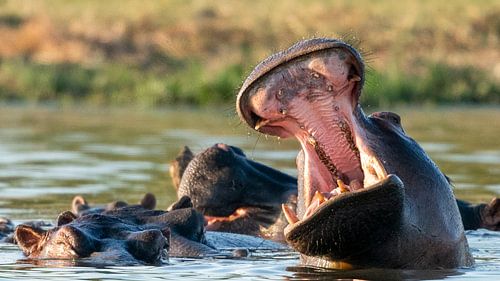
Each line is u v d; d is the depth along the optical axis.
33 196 43.91
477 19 150.25
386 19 153.38
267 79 22.28
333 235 22.67
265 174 35.47
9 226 34.59
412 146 24.52
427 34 144.12
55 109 101.44
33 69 125.06
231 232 34.69
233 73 115.25
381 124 24.45
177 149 63.19
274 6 169.00
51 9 169.50
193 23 154.00
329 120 22.89
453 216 25.00
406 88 113.25
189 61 137.75
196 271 25.44
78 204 37.56
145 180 49.59
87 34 146.50
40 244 28.44
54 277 24.33
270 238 34.19
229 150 35.31
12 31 149.50
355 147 23.25
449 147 62.69
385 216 22.36
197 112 99.81
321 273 24.84
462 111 100.88
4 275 24.69
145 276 24.52
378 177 22.62
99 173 52.28
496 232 34.44
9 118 87.69
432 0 165.88
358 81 22.19
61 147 64.56
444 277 24.00
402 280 23.48
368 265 24.09
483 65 131.25
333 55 21.89
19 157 58.88
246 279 24.12
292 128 23.11
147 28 152.50
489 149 61.72
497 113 97.94
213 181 34.84
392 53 136.12
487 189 44.12
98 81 119.31
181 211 30.59
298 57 21.94
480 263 26.92
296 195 34.59
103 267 25.89
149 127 79.25
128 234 28.05
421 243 24.05
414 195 23.84
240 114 22.92
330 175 23.62
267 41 148.00
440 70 119.38
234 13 164.62
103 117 90.75
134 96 114.88
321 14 159.12
